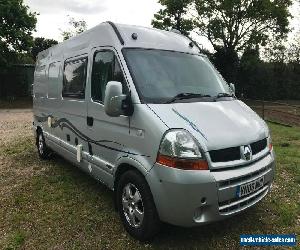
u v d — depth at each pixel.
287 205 5.16
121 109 4.12
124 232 4.46
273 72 36.91
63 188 6.07
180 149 3.61
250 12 32.78
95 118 5.08
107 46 4.89
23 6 26.84
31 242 4.27
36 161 7.98
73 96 5.88
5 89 29.33
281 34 34.44
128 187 4.31
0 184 6.38
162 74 4.61
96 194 5.75
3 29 26.19
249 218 4.74
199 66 5.19
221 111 4.32
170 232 4.39
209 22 34.25
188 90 4.61
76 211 5.10
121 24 5.03
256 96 36.50
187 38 5.75
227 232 4.40
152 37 5.11
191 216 3.62
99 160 5.05
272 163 4.39
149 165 3.88
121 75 4.46
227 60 34.56
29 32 27.77
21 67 29.58
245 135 4.05
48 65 7.44
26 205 5.36
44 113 7.68
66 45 6.50
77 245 4.19
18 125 14.57
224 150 3.78
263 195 4.29
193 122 3.89
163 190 3.70
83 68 5.54
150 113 3.98
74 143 6.02
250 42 33.69
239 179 3.81
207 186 3.58
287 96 37.34
